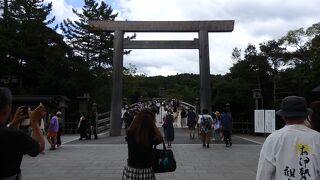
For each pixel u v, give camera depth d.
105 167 13.55
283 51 37.41
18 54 38.81
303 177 3.68
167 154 5.90
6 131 3.52
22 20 40.84
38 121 3.94
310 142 3.75
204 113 21.05
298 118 3.93
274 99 35.28
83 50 48.78
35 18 41.41
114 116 29.42
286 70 37.16
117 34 29.80
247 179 11.26
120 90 29.56
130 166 5.81
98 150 19.03
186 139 25.16
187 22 29.95
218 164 14.16
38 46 39.75
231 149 19.48
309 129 3.88
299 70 36.34
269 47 37.47
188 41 30.00
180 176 11.67
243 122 33.34
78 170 12.91
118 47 29.73
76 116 34.22
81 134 25.83
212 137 24.27
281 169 3.73
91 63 48.38
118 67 29.58
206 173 12.20
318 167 3.71
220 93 35.38
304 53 37.75
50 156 16.61
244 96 34.69
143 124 5.82
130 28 29.92
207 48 29.73
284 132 3.84
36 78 39.47
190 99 68.44
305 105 3.95
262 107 34.31
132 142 5.80
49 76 36.84
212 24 29.92
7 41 37.09
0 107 3.55
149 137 5.78
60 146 21.11
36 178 11.45
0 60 38.41
